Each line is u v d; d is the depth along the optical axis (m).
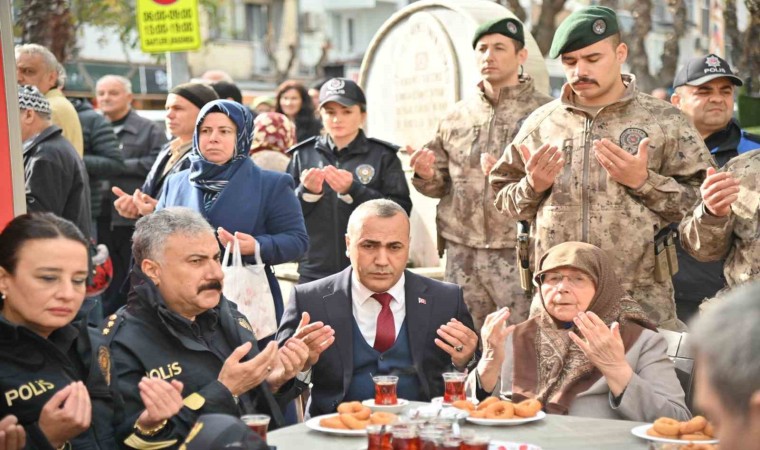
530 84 7.76
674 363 5.26
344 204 8.14
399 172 8.45
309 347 5.15
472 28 9.64
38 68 8.91
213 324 5.05
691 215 5.93
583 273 5.23
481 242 7.67
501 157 6.95
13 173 5.15
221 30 42.22
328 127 8.43
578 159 6.25
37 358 4.14
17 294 4.12
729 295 2.23
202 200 6.66
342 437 4.28
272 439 4.27
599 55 6.17
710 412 2.18
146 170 10.49
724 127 7.87
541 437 4.26
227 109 6.64
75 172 8.20
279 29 46.09
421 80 10.26
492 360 5.14
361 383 5.60
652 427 4.23
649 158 6.17
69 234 4.19
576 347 5.20
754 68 12.50
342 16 48.25
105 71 33.69
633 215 6.13
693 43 29.80
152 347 4.83
